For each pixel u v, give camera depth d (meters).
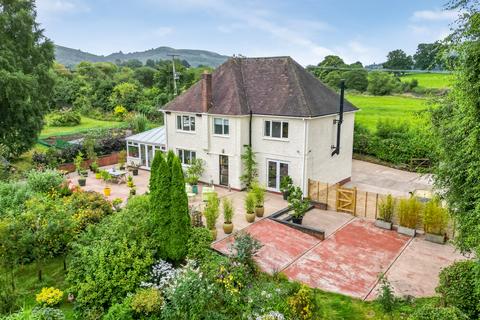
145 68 98.25
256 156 28.44
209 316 11.90
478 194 10.29
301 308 11.94
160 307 12.07
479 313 10.95
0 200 18.52
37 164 34.59
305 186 26.36
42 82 40.66
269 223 21.86
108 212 19.88
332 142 29.03
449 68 11.12
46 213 15.48
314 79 30.55
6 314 12.11
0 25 36.50
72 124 62.25
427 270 16.44
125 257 13.63
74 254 14.59
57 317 11.78
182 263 15.55
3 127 36.44
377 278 15.71
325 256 17.84
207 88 28.83
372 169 36.91
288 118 26.17
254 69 30.89
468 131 10.08
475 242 10.69
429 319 9.73
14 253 14.05
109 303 13.00
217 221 22.06
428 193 25.67
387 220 21.53
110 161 39.16
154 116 65.75
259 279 14.71
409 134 37.56
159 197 15.12
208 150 29.81
